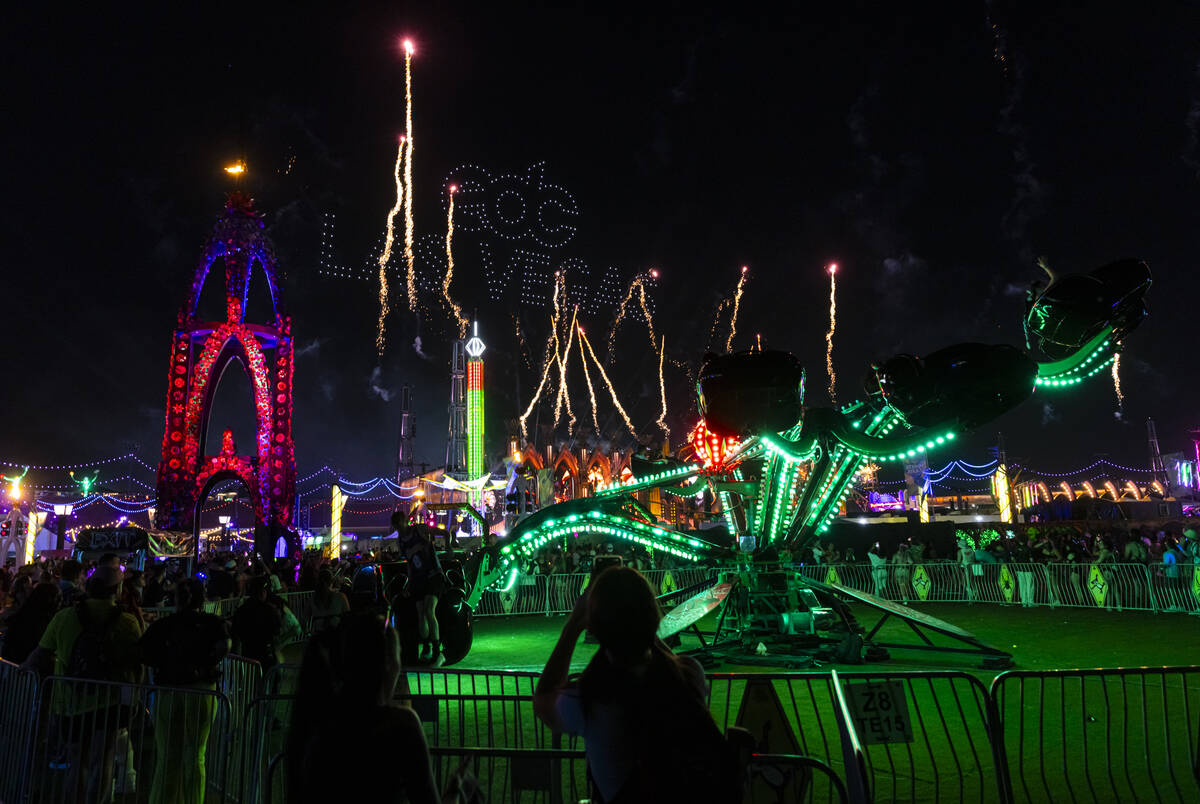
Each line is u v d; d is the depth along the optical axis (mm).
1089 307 7227
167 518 34812
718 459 12188
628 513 12547
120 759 6523
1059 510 41062
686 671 2598
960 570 22047
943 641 13891
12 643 7773
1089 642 13258
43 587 8047
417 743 2812
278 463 36562
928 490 46875
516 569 12461
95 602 6250
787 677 5020
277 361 37844
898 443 8203
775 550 12508
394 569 12836
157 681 6043
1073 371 7789
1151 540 25375
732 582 12344
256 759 5625
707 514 23812
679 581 22906
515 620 20953
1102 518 39375
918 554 24938
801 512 12492
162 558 28734
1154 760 6547
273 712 6469
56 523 42125
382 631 2965
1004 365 7398
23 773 5785
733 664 11516
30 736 5848
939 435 7891
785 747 4848
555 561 25891
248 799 5699
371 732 2770
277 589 17422
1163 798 5621
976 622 16844
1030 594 20141
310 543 44438
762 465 12703
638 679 2477
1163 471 51312
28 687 6090
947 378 7559
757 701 4988
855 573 23609
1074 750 6891
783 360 8125
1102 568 18891
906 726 4988
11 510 35375
